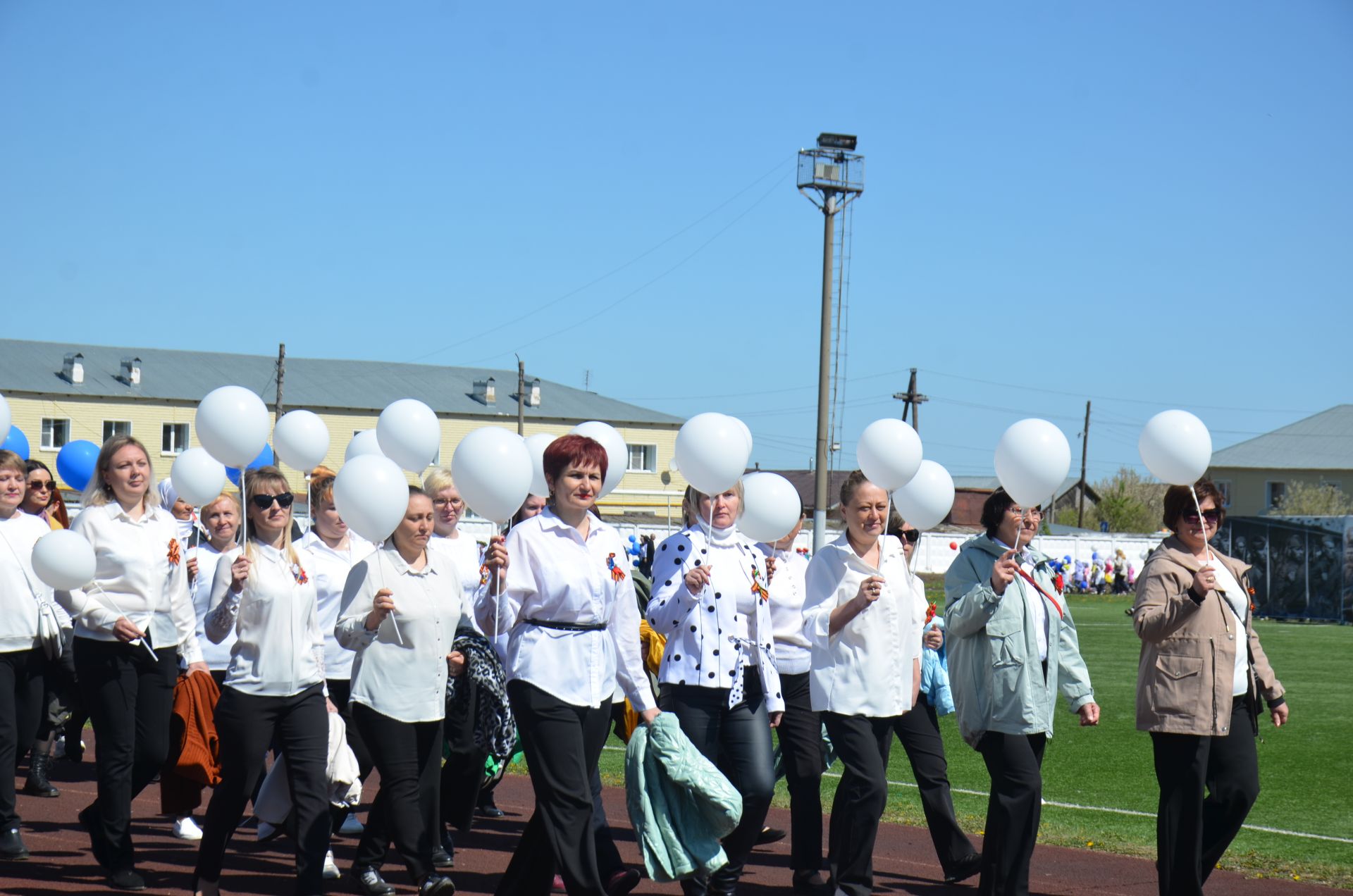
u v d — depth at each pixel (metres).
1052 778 10.83
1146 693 6.34
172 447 58.41
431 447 8.54
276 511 6.23
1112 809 9.45
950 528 55.88
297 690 6.17
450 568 6.43
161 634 6.86
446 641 6.32
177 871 7.13
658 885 7.15
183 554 7.11
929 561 54.12
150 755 6.83
